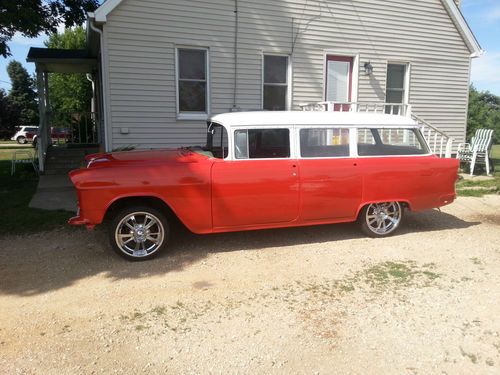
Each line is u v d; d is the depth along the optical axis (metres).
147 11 9.49
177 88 10.01
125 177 4.98
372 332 3.57
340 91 11.81
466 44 13.04
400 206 6.22
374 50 11.87
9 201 8.16
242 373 3.03
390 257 5.38
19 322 3.70
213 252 5.50
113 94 9.50
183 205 5.18
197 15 9.93
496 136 41.66
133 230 5.14
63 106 30.97
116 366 3.09
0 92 25.95
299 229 6.55
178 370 3.05
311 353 3.27
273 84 11.00
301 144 5.62
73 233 6.24
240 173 5.32
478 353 3.28
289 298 4.19
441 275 4.79
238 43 10.41
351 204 5.86
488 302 4.12
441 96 13.03
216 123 5.81
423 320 3.77
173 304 4.05
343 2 11.30
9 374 2.98
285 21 10.77
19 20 10.74
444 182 6.28
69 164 12.03
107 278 4.65
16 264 5.05
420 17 12.28
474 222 7.19
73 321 3.72
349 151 5.84
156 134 9.97
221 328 3.62
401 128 6.12
